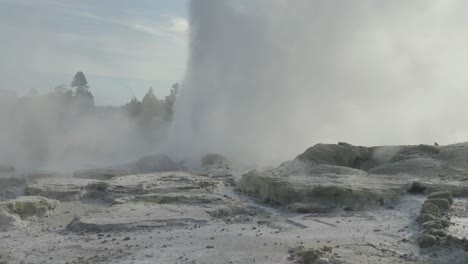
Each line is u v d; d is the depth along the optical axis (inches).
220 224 679.7
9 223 676.1
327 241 548.4
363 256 482.6
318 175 923.4
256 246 534.9
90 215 690.2
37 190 900.0
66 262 494.3
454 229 579.2
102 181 981.2
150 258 498.6
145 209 729.0
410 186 841.5
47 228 673.6
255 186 936.3
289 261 473.7
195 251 519.5
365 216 716.7
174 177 1053.2
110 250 534.3
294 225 666.8
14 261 500.7
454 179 908.6
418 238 542.9
